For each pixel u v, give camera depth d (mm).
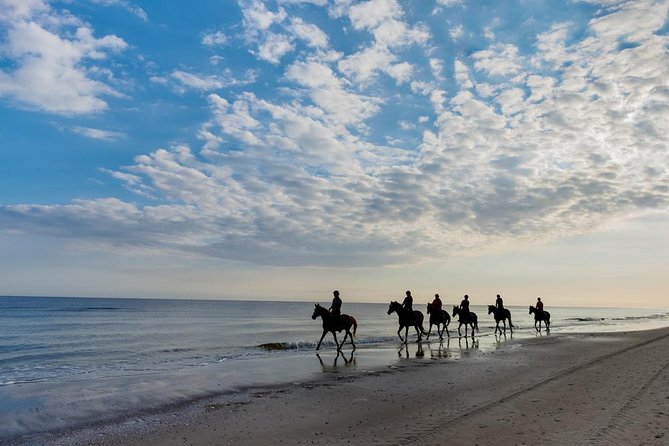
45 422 9000
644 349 19859
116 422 8961
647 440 6801
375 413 9156
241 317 73688
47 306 112625
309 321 60688
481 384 12141
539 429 7539
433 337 30703
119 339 31875
